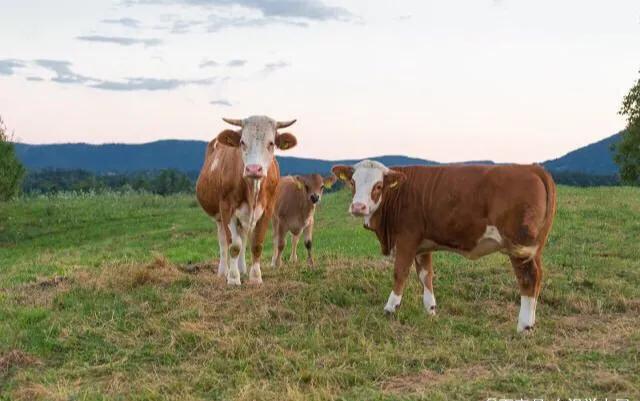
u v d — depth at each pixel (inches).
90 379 302.8
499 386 271.1
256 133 412.5
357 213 364.5
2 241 1012.5
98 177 3449.8
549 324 369.1
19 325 376.5
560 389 264.4
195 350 332.2
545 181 344.8
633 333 340.5
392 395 267.4
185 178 2741.1
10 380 303.0
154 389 283.7
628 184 2036.2
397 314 376.8
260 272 467.2
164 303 398.3
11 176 1364.4
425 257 390.0
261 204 437.7
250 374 299.9
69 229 1077.1
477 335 356.8
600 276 475.2
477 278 460.4
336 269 473.1
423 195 368.2
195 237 871.1
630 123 2009.1
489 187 350.3
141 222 1084.5
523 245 342.3
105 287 443.8
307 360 310.8
